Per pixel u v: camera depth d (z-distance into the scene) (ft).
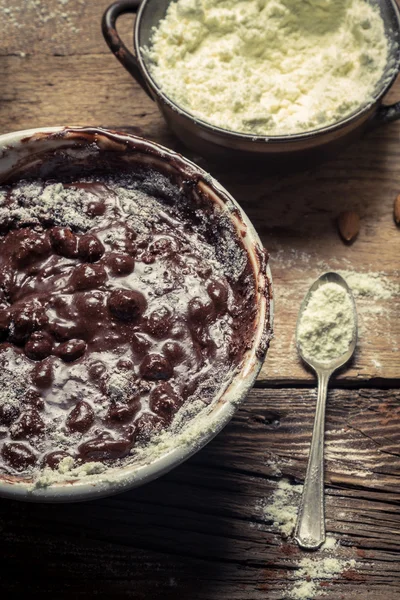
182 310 2.26
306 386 2.52
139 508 2.44
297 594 2.40
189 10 2.60
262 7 2.64
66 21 2.79
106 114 2.71
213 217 2.33
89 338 2.23
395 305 2.58
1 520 2.43
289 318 2.56
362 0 2.61
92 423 2.17
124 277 2.27
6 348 2.23
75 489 2.10
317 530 2.41
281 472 2.47
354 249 2.62
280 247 2.62
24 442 2.16
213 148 2.52
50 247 2.30
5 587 2.40
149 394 2.20
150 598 2.40
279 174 2.64
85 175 2.41
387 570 2.42
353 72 2.59
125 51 2.54
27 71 2.74
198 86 2.58
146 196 2.39
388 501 2.46
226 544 2.42
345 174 2.68
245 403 2.51
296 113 2.57
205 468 2.47
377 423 2.51
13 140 2.33
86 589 2.40
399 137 2.70
